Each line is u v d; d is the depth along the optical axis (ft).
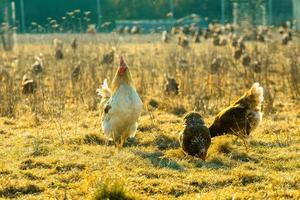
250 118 44.73
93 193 33.88
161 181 36.91
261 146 45.60
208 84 71.41
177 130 51.70
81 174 38.40
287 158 42.11
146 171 38.75
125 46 133.80
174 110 60.64
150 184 36.55
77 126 54.08
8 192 35.78
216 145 43.73
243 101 45.16
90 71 79.30
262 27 138.21
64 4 201.46
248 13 153.69
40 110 60.54
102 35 146.10
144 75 81.05
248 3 154.20
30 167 40.47
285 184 36.35
